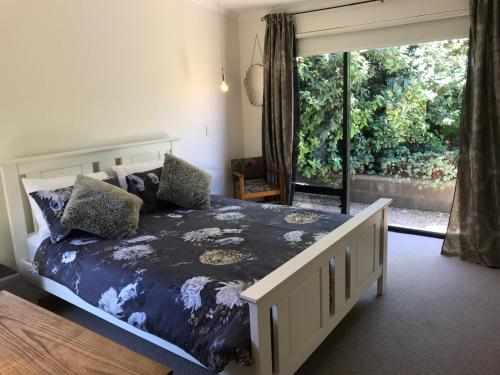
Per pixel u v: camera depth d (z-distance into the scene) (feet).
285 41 13.71
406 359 6.97
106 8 10.35
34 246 8.56
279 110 14.20
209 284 5.84
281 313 5.36
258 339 4.93
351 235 7.29
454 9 10.90
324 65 13.92
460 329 7.80
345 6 12.66
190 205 10.19
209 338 5.23
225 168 15.19
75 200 8.08
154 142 11.60
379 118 13.87
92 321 8.55
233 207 10.28
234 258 6.78
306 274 5.90
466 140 10.66
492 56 9.91
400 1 11.70
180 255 7.02
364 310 8.61
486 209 10.53
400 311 8.54
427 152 13.38
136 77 11.30
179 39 12.59
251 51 15.06
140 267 6.61
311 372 6.70
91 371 3.23
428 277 10.14
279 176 14.40
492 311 8.41
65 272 7.43
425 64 12.63
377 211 8.34
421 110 13.11
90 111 10.19
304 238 7.59
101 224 8.02
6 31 8.42
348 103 13.73
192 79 13.23
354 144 14.53
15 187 8.58
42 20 9.01
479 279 9.95
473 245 10.89
